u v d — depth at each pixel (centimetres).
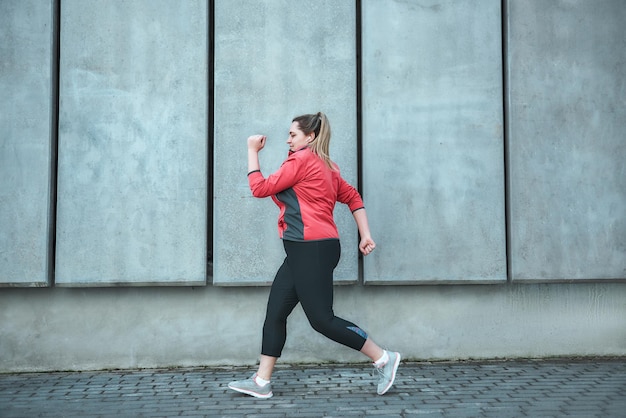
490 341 475
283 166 370
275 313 379
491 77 472
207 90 461
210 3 480
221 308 464
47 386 408
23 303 456
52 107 456
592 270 471
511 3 475
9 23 452
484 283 469
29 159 448
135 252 451
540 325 478
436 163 467
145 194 453
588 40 480
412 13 470
